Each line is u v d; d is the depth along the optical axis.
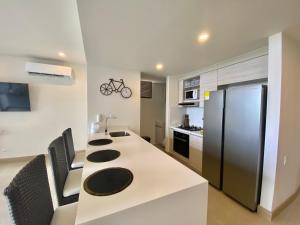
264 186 1.78
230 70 2.52
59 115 3.65
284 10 1.24
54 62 3.50
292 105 1.87
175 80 3.96
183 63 2.77
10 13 1.69
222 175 2.26
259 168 1.78
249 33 1.65
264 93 1.74
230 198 2.14
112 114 3.22
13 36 2.27
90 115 3.06
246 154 1.88
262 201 1.80
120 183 0.98
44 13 1.70
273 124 1.69
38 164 0.98
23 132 3.38
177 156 3.63
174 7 1.23
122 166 1.26
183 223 0.94
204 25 1.50
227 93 2.12
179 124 4.06
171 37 1.76
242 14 1.31
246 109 1.87
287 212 1.87
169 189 0.92
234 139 2.03
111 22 1.46
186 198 0.94
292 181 2.07
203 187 1.01
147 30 1.61
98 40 1.86
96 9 1.26
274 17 1.35
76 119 3.79
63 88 3.66
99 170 1.18
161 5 1.21
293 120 1.92
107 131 2.83
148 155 1.53
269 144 1.73
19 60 3.26
